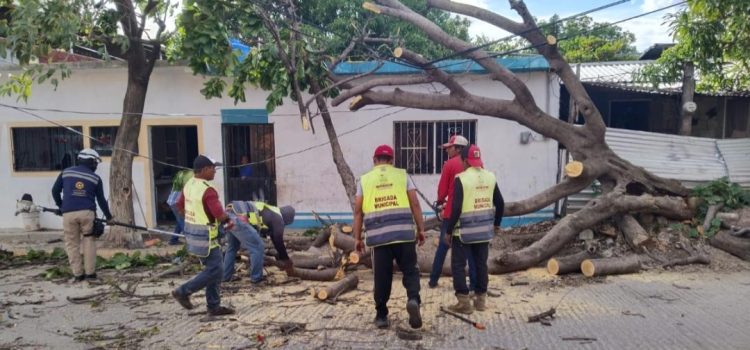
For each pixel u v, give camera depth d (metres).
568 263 6.69
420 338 4.50
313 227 10.84
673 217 7.75
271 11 8.10
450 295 5.87
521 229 9.36
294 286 6.42
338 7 14.04
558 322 4.91
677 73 10.75
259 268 6.45
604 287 6.14
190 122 11.03
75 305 5.70
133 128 9.56
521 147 10.45
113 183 9.48
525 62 10.02
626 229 7.40
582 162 7.91
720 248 7.35
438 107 8.22
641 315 5.09
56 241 10.66
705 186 8.29
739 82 11.22
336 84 7.96
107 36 8.51
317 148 10.94
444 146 6.13
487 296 5.79
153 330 4.79
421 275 6.86
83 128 11.25
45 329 4.91
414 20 8.00
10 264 7.93
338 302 5.67
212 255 4.98
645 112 13.27
